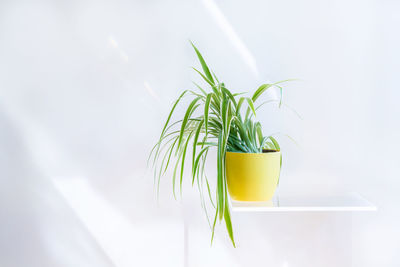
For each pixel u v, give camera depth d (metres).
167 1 1.51
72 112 1.53
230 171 1.31
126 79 1.52
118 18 1.51
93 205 1.54
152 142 1.53
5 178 1.53
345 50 1.50
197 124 1.33
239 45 1.51
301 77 1.51
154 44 1.51
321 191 1.52
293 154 1.52
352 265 1.54
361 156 1.52
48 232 1.54
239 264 1.54
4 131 1.53
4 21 1.51
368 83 1.51
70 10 1.51
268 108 1.51
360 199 1.42
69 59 1.52
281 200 1.40
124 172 1.53
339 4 1.50
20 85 1.52
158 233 1.54
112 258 1.54
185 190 1.53
